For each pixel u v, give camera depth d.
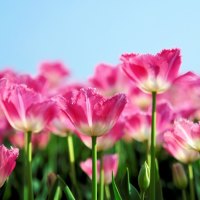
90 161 1.12
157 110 1.17
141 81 0.89
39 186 1.52
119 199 0.83
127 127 1.18
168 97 2.38
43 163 1.83
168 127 1.17
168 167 1.64
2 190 0.88
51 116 0.90
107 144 1.02
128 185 0.87
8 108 0.88
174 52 0.87
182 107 1.53
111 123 0.82
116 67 1.77
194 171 1.43
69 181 1.50
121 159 1.71
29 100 0.88
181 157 1.09
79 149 1.95
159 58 0.87
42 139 1.79
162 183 1.50
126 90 1.83
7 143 1.93
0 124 1.68
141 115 1.16
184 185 1.10
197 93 1.98
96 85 1.77
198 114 1.92
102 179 1.00
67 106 0.82
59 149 2.03
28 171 0.88
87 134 0.81
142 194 0.87
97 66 1.78
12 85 0.89
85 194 1.46
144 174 0.86
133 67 0.88
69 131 1.17
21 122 0.88
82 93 0.80
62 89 1.40
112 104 0.80
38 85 1.16
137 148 2.06
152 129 0.87
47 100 0.88
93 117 0.80
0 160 0.76
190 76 0.88
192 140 0.91
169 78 0.88
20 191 1.45
